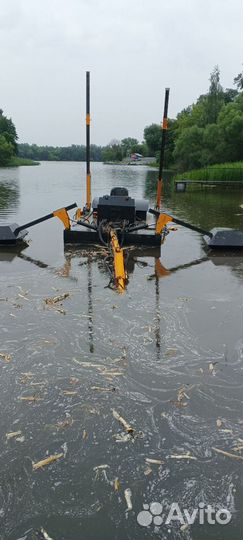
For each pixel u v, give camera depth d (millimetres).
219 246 9281
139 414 3750
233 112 36406
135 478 3131
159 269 7918
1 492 3010
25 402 3885
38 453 3330
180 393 4016
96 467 3217
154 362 4531
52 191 25078
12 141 80188
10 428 3574
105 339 4996
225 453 3342
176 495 3014
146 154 106312
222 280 7266
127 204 9266
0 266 7973
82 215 10789
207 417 3723
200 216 14695
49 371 4348
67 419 3680
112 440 3467
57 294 6395
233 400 3941
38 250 9172
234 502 2967
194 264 8297
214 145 37938
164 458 3301
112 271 7492
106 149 123938
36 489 3035
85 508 2906
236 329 5309
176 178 31234
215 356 4664
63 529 2773
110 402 3896
